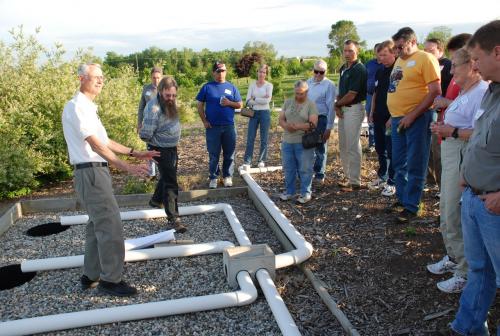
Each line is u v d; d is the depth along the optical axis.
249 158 7.66
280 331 3.20
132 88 9.71
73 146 3.40
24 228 5.39
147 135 4.75
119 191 6.73
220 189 6.48
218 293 3.74
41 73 7.77
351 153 6.02
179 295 3.75
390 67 5.57
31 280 4.02
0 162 6.45
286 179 5.96
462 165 2.58
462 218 2.67
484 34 2.23
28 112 7.09
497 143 2.28
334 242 4.57
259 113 7.52
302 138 5.58
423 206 5.18
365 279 3.81
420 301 3.41
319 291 3.69
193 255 4.47
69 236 5.09
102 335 3.17
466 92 3.24
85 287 3.82
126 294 3.70
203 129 12.64
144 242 4.54
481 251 2.62
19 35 7.75
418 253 4.12
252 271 3.79
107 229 3.52
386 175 6.13
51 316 3.22
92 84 3.42
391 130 4.89
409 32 4.46
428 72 4.29
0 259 4.52
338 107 5.96
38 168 6.87
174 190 5.08
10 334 3.10
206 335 3.17
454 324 2.88
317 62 6.11
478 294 2.70
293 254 4.12
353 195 5.94
